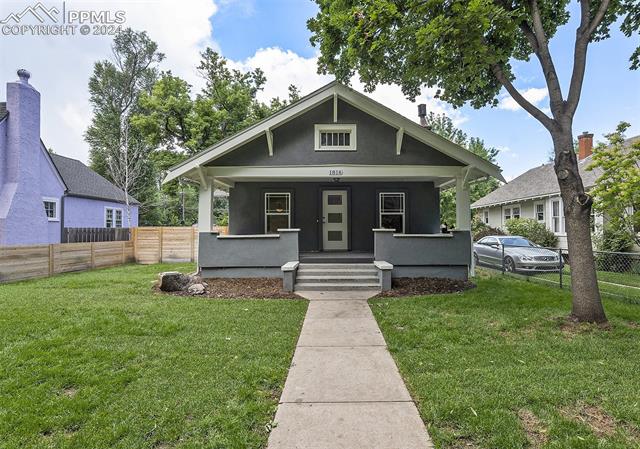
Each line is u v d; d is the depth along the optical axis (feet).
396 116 28.94
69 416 8.93
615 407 9.21
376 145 30.04
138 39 97.66
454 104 26.21
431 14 18.43
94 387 10.46
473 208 81.61
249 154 29.76
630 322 17.17
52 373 11.37
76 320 17.35
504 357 12.79
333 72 27.14
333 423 8.72
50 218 48.49
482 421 8.60
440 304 21.01
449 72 21.04
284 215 37.42
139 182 85.66
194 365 12.10
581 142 59.21
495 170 28.73
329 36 24.48
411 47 20.77
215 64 69.87
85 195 58.54
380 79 25.64
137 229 49.08
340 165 29.63
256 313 19.15
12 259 30.35
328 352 13.69
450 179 33.94
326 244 37.32
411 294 24.47
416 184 37.40
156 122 64.18
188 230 50.03
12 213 40.19
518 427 8.37
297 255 29.58
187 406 9.36
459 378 11.05
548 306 19.98
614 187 30.25
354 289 26.08
